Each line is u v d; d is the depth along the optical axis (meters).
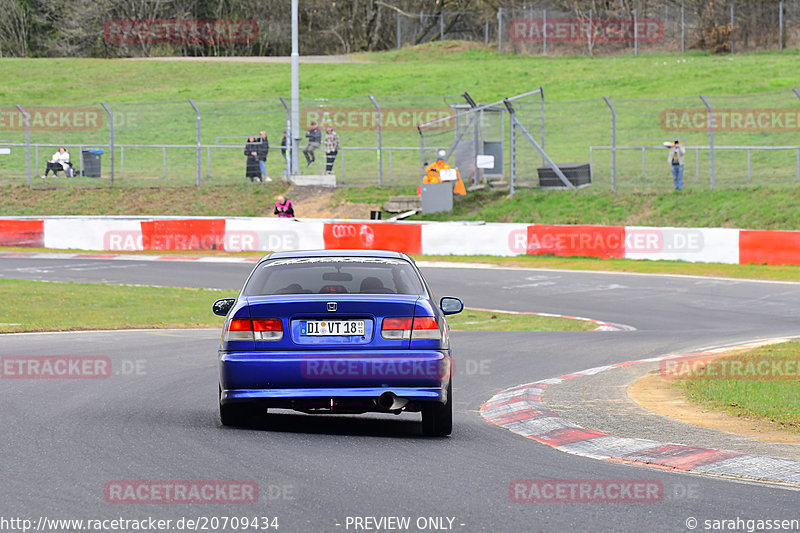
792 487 16.48
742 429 21.75
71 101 151.25
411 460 17.91
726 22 163.75
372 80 154.62
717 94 128.25
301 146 115.69
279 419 23.05
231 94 150.62
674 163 84.06
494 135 95.81
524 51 173.25
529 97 136.12
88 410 22.69
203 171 105.25
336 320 19.75
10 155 114.81
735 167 97.06
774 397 25.81
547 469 17.55
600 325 46.53
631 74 145.12
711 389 27.16
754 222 76.50
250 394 19.58
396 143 118.31
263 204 91.19
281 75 165.12
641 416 23.31
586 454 19.22
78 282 60.78
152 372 29.89
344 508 14.39
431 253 76.81
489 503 14.88
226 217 86.56
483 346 39.00
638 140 113.00
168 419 21.80
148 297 54.00
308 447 18.88
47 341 37.22
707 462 18.19
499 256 75.69
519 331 44.62
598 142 113.56
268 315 19.72
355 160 110.56
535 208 86.12
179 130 130.12
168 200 92.56
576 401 25.56
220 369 19.94
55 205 92.06
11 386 26.12
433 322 19.92
